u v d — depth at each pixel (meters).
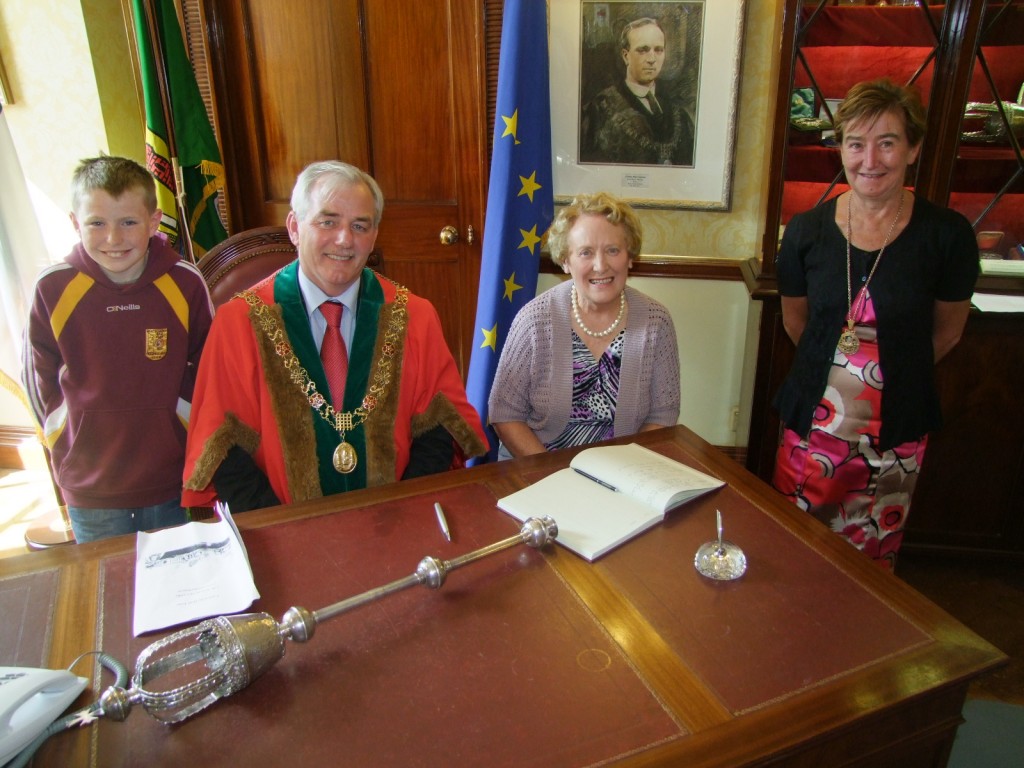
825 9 1.89
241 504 1.40
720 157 2.46
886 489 1.70
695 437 1.55
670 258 2.59
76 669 0.88
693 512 1.25
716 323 2.67
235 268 1.93
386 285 1.56
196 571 1.06
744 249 2.57
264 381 1.43
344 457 1.45
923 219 1.56
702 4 2.31
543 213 2.32
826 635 0.95
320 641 0.93
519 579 1.06
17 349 2.27
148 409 1.61
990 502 2.21
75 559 1.11
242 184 2.67
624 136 2.48
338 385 1.50
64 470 1.64
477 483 1.34
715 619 0.98
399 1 2.44
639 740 0.78
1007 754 1.33
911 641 0.94
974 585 2.25
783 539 1.17
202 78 2.49
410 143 2.59
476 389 2.37
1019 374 2.05
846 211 1.63
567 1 2.35
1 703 0.75
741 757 0.76
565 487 1.30
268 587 1.03
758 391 2.21
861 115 1.47
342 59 2.51
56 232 2.59
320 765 0.75
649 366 1.70
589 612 0.99
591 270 1.58
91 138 2.47
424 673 0.88
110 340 1.58
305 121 2.58
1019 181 1.97
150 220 1.55
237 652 0.81
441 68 2.50
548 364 1.70
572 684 0.86
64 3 2.32
